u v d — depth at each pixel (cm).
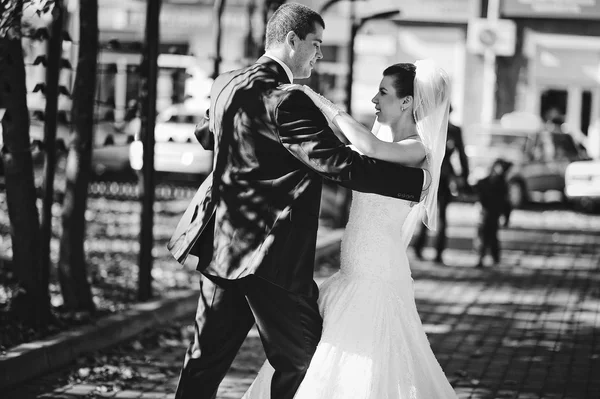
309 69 595
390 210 603
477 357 1009
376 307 600
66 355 887
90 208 2173
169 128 2695
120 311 1062
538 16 3653
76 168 1037
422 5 3694
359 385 591
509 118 3247
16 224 941
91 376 848
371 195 604
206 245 591
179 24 3650
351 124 581
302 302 585
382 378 593
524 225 2480
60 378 838
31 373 832
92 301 1044
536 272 1691
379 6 3709
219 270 572
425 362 611
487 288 1501
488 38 3538
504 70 3684
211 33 3638
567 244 2112
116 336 983
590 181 2794
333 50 3709
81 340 918
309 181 569
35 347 858
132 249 1571
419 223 1820
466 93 3700
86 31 1046
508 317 1253
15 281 946
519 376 929
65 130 1100
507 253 1939
